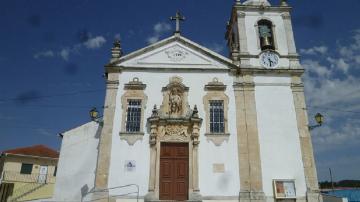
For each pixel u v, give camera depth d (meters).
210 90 24.34
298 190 22.11
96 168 22.80
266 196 21.91
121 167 22.14
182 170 22.50
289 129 23.59
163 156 22.78
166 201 21.06
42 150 41.91
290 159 22.83
